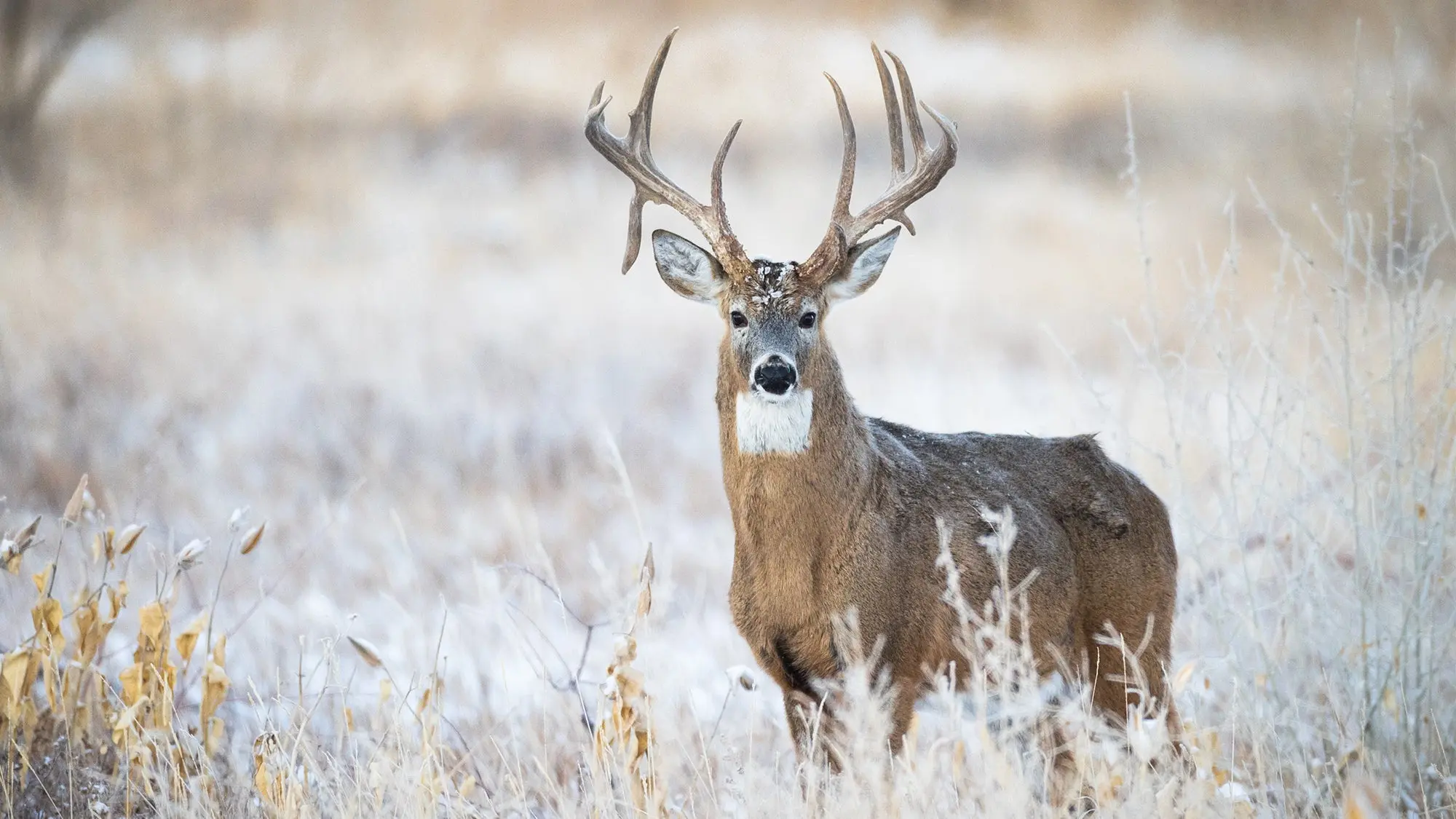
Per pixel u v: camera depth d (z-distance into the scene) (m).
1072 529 21.33
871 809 16.14
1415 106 48.88
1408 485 20.36
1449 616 20.56
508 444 37.81
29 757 19.30
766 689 24.27
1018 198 72.06
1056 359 44.69
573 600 28.62
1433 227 22.61
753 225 68.38
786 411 19.22
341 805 16.77
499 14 116.44
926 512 19.89
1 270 59.72
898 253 64.56
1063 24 105.00
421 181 83.38
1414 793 18.88
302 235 72.75
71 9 88.88
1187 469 27.05
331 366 47.84
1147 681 21.52
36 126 86.69
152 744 18.42
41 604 19.34
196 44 111.06
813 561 19.27
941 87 94.50
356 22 115.19
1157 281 53.31
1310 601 20.75
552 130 91.69
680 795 19.69
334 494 35.06
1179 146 75.81
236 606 27.12
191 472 35.66
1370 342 24.16
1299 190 55.91
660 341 52.47
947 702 18.30
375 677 24.06
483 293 60.81
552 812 18.31
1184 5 102.25
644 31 113.88
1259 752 18.47
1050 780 18.70
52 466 33.72
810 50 107.50
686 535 32.59
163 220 75.19
